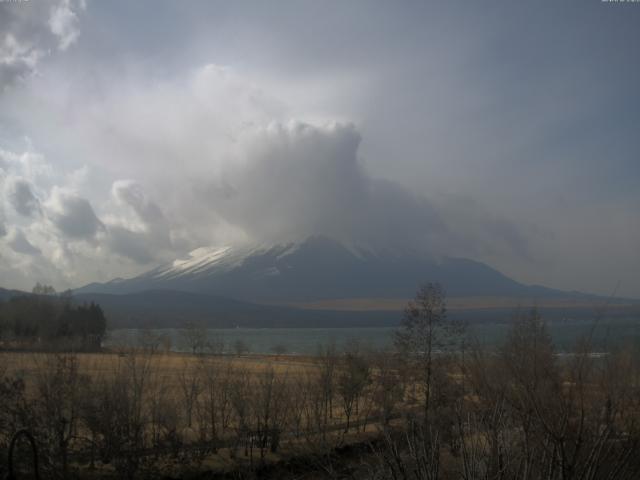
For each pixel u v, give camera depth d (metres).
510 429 11.37
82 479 27.45
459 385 24.41
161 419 35.53
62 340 39.78
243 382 42.88
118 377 32.56
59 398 28.00
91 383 31.70
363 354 54.50
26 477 25.45
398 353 44.62
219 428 41.47
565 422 10.02
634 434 10.72
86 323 88.44
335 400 51.66
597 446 10.27
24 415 25.78
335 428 41.31
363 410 49.06
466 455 10.95
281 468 32.59
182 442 33.78
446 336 40.06
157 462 32.12
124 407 30.91
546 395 10.66
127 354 41.75
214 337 160.50
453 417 13.16
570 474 9.72
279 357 119.50
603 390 10.97
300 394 45.22
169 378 47.75
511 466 10.67
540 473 10.27
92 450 29.38
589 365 11.12
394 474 11.55
